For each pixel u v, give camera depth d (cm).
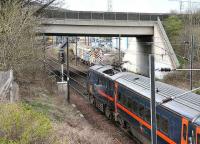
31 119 1052
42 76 3719
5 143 906
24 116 1037
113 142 2023
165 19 5509
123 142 2242
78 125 2217
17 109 1073
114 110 2647
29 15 3012
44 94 3048
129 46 6219
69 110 2708
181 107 1647
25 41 2877
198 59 4769
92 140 1719
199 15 5616
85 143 1636
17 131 980
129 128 2361
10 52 2672
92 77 3356
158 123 1811
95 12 4738
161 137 1781
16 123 990
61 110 2566
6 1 2994
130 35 5203
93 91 3278
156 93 2012
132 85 2320
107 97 2811
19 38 2770
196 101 1673
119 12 4859
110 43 8319
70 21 4609
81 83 4544
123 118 2434
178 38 5169
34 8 3772
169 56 4775
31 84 3278
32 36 3128
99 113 3052
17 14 2864
